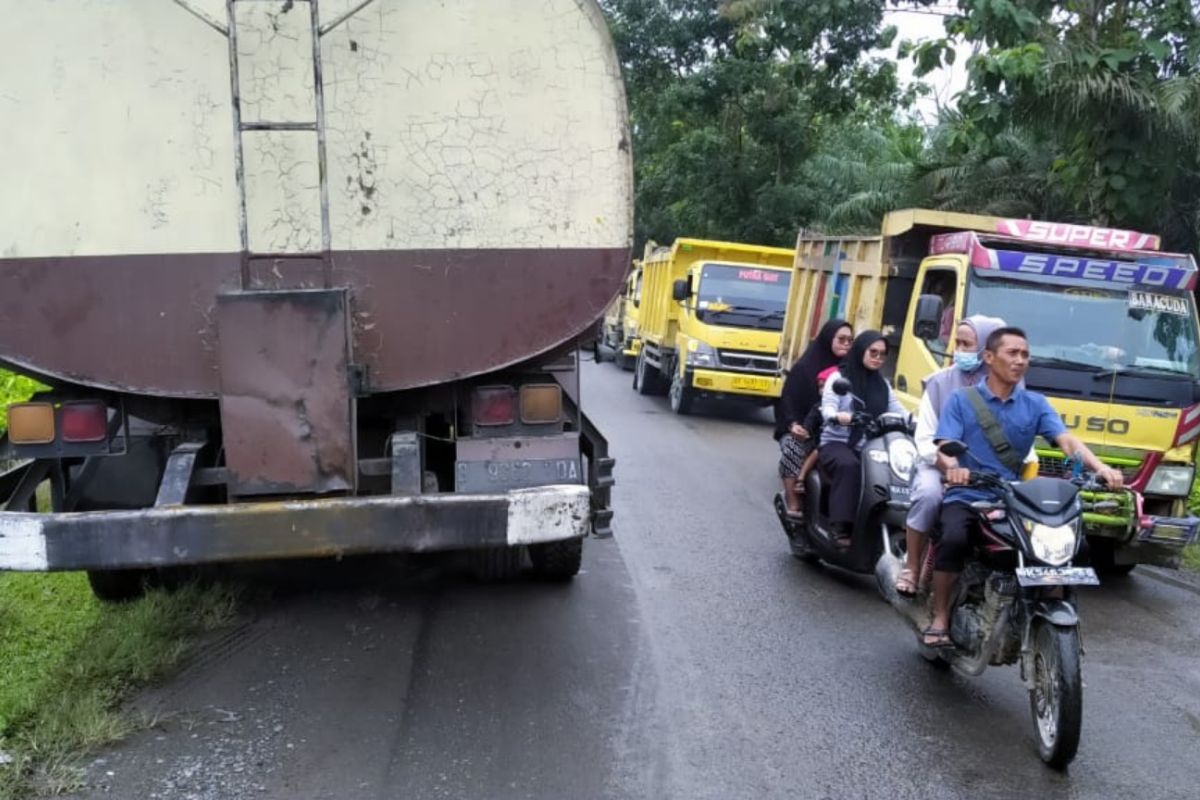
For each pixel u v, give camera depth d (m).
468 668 5.44
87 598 6.24
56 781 4.08
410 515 4.44
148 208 4.55
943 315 8.54
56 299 4.56
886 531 6.49
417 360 4.77
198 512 4.31
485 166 4.72
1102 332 7.92
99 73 4.49
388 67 4.63
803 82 19.27
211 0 4.50
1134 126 11.08
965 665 5.15
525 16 4.68
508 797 4.09
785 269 17.12
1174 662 6.13
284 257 4.62
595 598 6.72
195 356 4.62
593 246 4.79
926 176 17.31
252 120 4.55
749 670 5.59
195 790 4.07
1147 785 4.44
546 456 5.00
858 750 4.66
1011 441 5.16
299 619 6.15
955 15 11.58
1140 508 6.76
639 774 4.32
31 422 4.72
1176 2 11.02
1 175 4.50
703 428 15.52
